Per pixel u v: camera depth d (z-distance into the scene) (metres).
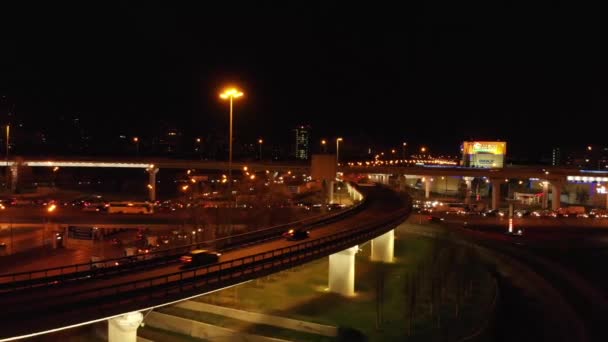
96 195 196.62
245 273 47.75
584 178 182.12
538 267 97.50
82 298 38.03
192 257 52.44
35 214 112.38
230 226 106.38
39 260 91.69
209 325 64.38
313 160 116.38
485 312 71.50
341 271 76.56
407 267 94.06
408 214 99.94
